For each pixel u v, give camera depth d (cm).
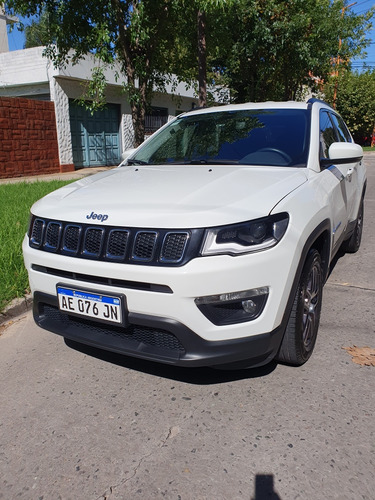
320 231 286
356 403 253
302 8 1262
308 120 357
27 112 1324
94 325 269
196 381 281
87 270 246
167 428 238
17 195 853
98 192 284
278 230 237
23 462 217
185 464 211
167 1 792
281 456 214
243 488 196
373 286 439
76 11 791
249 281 226
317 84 1862
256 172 297
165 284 224
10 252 471
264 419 241
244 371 289
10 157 1286
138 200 255
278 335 244
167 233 226
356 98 3161
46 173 1412
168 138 397
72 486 201
